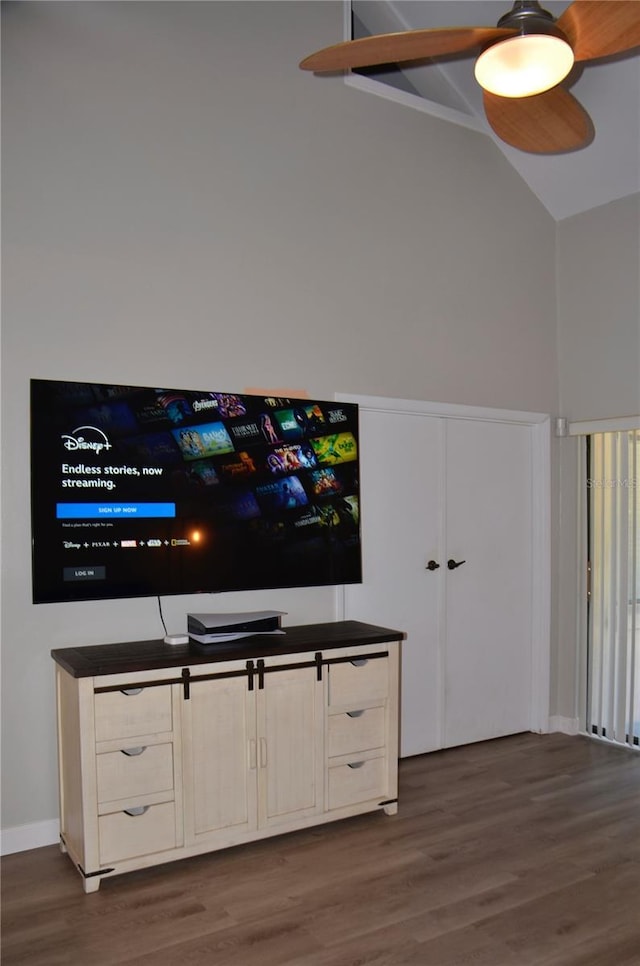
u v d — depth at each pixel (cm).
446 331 397
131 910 234
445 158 401
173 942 217
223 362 322
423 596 386
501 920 229
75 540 282
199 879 254
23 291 278
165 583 299
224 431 316
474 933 222
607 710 411
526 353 430
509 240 425
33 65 282
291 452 334
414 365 384
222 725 267
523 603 427
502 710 417
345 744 295
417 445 386
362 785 300
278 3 345
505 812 311
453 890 247
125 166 301
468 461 406
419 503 386
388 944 217
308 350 348
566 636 429
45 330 282
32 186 280
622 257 409
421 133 392
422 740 386
